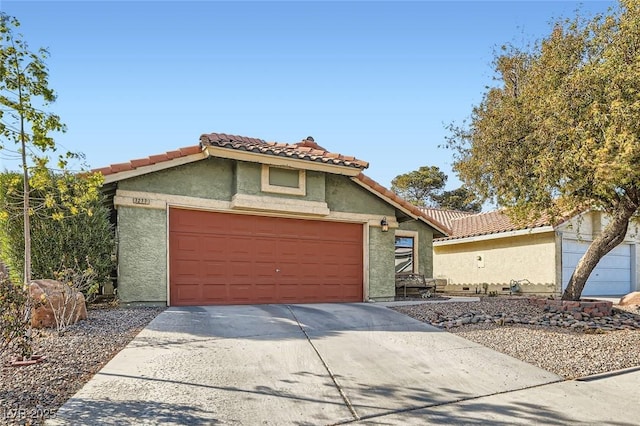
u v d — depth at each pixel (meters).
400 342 8.25
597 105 9.11
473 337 8.88
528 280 20.36
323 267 13.62
